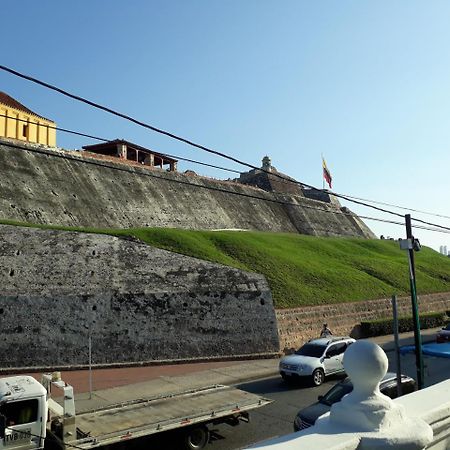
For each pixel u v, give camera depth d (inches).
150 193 1637.6
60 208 1283.2
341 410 121.3
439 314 1428.4
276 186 2454.5
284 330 1035.3
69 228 1044.5
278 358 951.0
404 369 794.2
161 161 2171.5
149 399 483.8
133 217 1476.4
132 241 987.9
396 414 119.8
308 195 2696.9
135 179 1640.0
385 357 122.0
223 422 468.4
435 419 136.2
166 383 740.7
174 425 415.8
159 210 1596.9
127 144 1923.0
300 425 437.1
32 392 372.8
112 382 748.0
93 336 865.5
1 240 887.7
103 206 1417.3
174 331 914.1
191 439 439.5
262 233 1616.6
